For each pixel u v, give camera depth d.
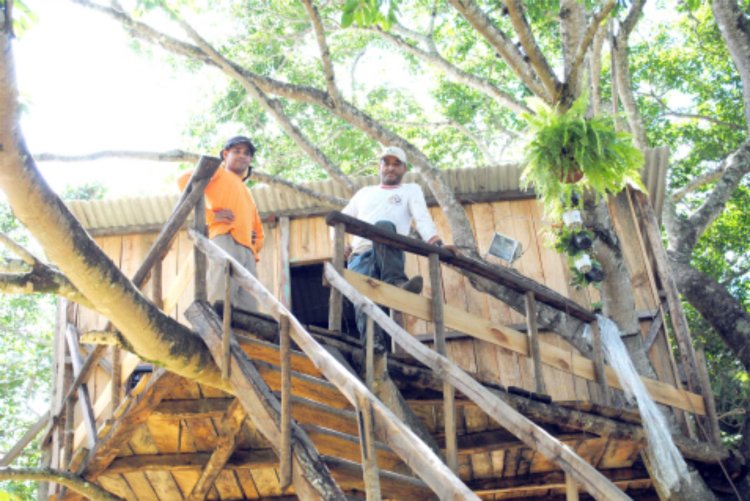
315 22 7.93
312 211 8.70
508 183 8.66
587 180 6.48
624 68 11.51
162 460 5.95
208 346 4.75
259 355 4.79
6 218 13.80
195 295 5.03
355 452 4.41
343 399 4.66
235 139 6.41
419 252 5.82
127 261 8.54
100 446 5.53
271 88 8.52
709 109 14.28
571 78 7.03
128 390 7.43
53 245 3.81
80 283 4.05
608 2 6.89
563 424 5.58
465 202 8.73
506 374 7.87
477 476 6.38
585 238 6.89
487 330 5.95
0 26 3.08
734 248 13.38
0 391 13.41
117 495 6.32
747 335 8.58
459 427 5.71
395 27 12.91
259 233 6.43
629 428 5.89
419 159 8.02
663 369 7.83
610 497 3.54
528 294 6.14
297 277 10.82
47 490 7.02
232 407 5.26
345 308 10.66
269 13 12.95
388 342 7.84
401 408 4.98
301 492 3.90
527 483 6.37
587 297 8.23
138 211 8.53
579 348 7.04
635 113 11.53
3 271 4.55
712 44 14.12
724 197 10.40
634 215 8.27
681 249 9.80
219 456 5.66
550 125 6.23
